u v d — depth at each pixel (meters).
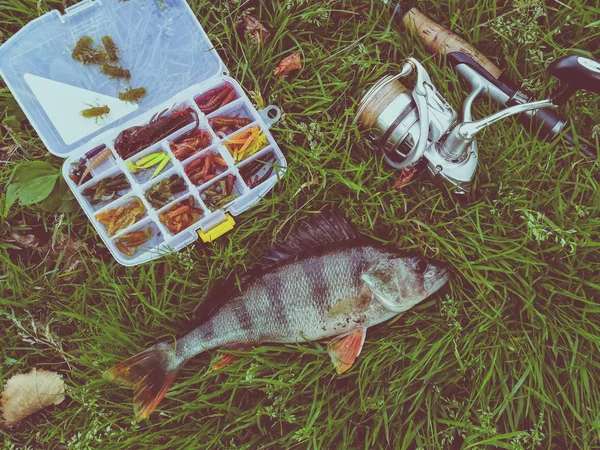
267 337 0.37
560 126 0.38
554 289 0.39
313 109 0.40
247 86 0.40
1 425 0.39
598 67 0.32
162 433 0.39
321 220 0.38
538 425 0.38
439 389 0.39
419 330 0.40
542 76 0.40
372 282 0.36
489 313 0.39
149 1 0.39
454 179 0.37
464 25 0.40
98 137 0.38
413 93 0.35
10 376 0.39
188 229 0.38
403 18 0.39
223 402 0.40
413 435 0.39
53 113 0.38
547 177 0.39
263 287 0.36
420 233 0.39
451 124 0.36
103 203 0.39
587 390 0.38
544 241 0.39
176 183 0.39
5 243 0.40
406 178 0.38
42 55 0.38
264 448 0.40
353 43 0.40
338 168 0.40
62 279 0.40
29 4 0.39
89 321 0.39
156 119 0.39
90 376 0.39
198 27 0.39
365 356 0.39
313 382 0.40
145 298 0.40
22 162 0.39
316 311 0.37
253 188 0.39
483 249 0.39
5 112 0.39
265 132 0.39
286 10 0.39
